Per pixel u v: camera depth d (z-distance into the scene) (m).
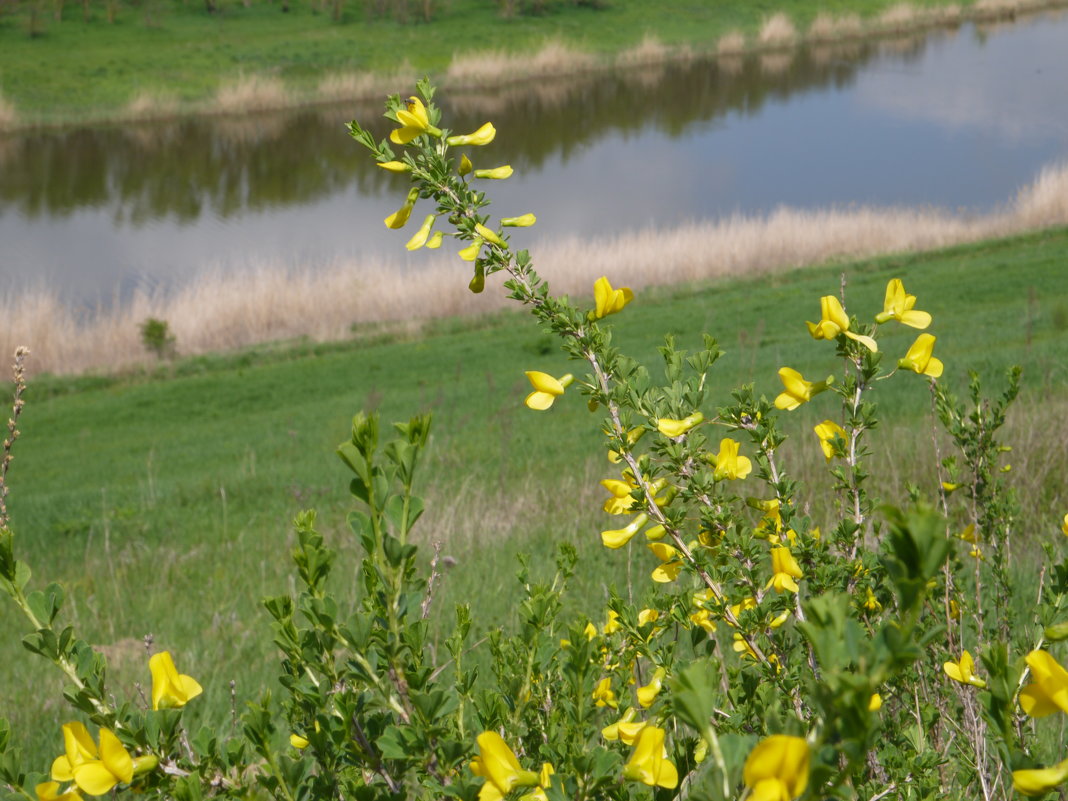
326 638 1.04
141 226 31.25
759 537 1.73
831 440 1.86
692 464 1.68
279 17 60.69
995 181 34.84
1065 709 0.68
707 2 66.69
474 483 8.25
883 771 1.61
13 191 34.88
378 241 29.17
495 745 0.96
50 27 56.09
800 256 23.98
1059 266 18.05
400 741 0.98
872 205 32.06
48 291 22.69
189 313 21.52
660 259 23.81
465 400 13.34
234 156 40.09
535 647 1.37
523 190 35.00
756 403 1.80
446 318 21.14
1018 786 0.71
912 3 68.56
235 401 15.92
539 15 62.31
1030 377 9.20
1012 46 59.53
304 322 21.45
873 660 0.58
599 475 8.08
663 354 1.71
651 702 1.39
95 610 5.52
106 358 19.75
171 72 49.50
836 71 54.50
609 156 40.03
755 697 1.46
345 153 40.75
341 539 6.74
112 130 43.03
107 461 12.70
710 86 51.62
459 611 1.42
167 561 6.68
